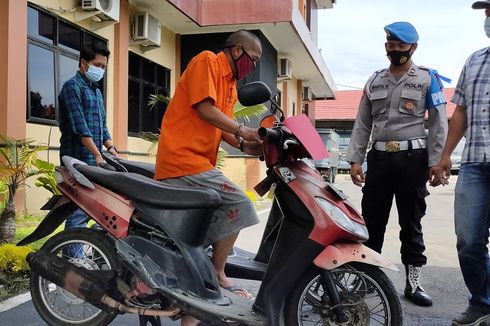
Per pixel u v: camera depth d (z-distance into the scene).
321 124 38.69
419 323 4.12
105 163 4.26
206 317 3.09
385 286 3.19
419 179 4.54
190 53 13.98
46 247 3.49
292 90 21.44
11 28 7.46
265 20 12.84
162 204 3.27
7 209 5.48
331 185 3.31
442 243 7.64
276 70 16.28
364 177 4.83
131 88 11.91
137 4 11.44
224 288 3.64
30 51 8.30
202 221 3.33
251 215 3.54
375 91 4.66
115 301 3.26
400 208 4.66
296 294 3.24
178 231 3.29
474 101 3.82
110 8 9.72
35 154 5.94
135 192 3.31
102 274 3.29
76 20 9.33
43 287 3.53
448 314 4.36
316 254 3.13
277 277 3.19
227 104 3.68
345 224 3.15
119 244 3.17
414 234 4.64
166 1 11.30
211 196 3.26
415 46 4.48
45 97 8.66
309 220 3.17
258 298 3.24
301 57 17.42
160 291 3.08
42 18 8.57
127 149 11.17
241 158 13.44
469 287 3.92
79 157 4.96
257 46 3.61
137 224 3.34
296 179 3.27
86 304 3.56
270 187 3.40
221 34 13.81
